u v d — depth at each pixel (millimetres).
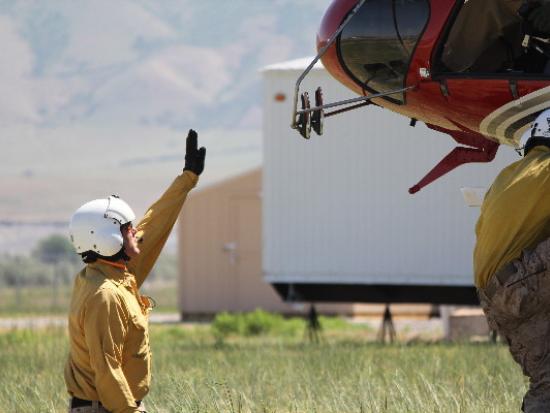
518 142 17281
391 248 32875
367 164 32938
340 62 17641
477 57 17016
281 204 33406
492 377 17844
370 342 30859
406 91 17266
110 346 11211
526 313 11891
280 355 24516
